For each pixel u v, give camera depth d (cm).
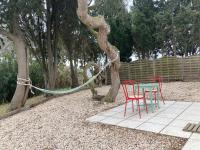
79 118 560
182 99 731
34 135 472
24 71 849
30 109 771
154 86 586
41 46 1183
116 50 741
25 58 863
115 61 732
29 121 589
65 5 1068
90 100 808
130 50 1767
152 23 1638
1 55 1487
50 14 1126
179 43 1647
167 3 1630
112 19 1595
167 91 935
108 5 1107
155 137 387
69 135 445
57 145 403
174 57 1325
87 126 488
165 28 1576
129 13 1673
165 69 1358
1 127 579
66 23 1138
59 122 543
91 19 685
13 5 787
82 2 654
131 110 610
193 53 1708
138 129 436
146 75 1424
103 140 400
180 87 1035
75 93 1105
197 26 1429
